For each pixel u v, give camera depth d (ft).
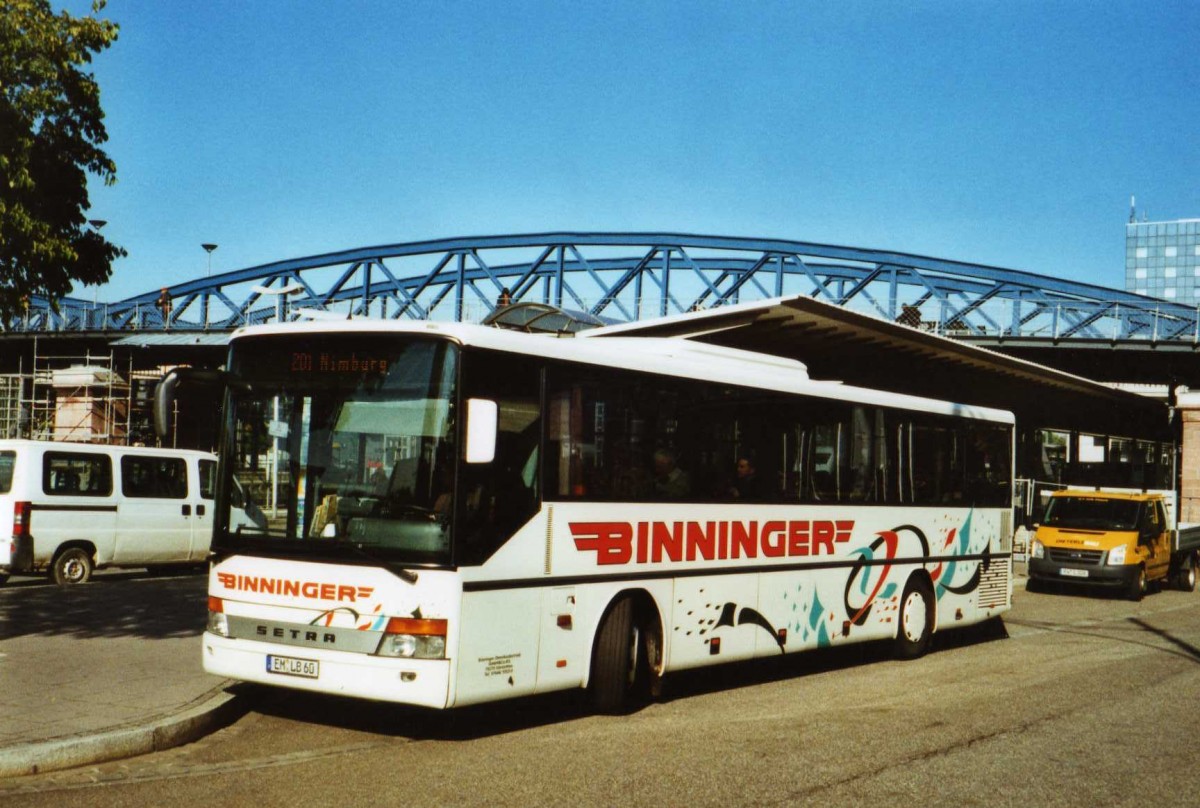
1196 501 177.27
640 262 214.69
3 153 41.47
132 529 62.34
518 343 27.37
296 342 27.32
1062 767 24.98
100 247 45.55
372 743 25.93
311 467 26.63
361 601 25.36
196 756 24.16
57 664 31.89
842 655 44.50
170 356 208.33
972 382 97.30
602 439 29.68
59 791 20.93
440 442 25.63
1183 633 54.24
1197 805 22.22
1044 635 53.06
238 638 26.78
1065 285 189.37
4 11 41.81
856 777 23.50
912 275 201.46
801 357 81.46
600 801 21.06
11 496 57.93
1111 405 125.90
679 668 32.04
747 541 34.81
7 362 218.79
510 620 26.55
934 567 44.88
